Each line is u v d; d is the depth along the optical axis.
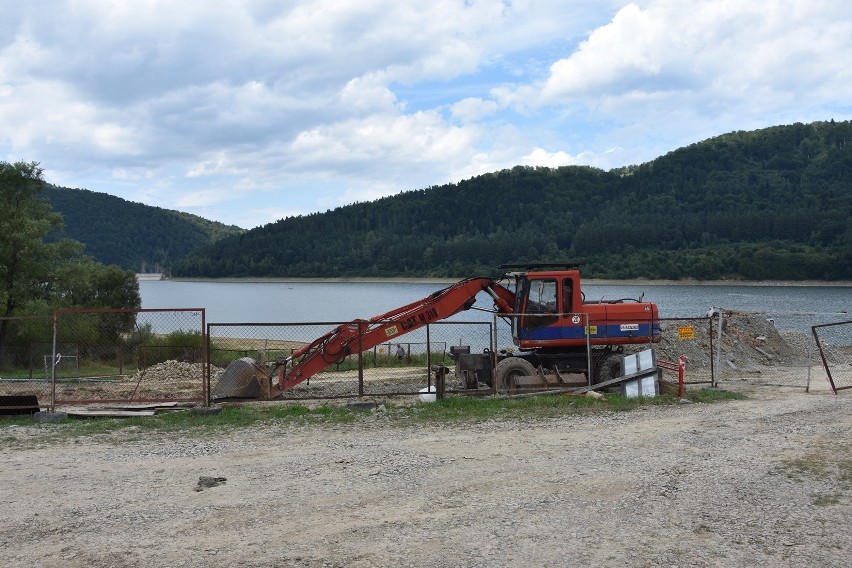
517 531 7.19
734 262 139.50
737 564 6.38
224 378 15.95
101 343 29.33
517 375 17.11
